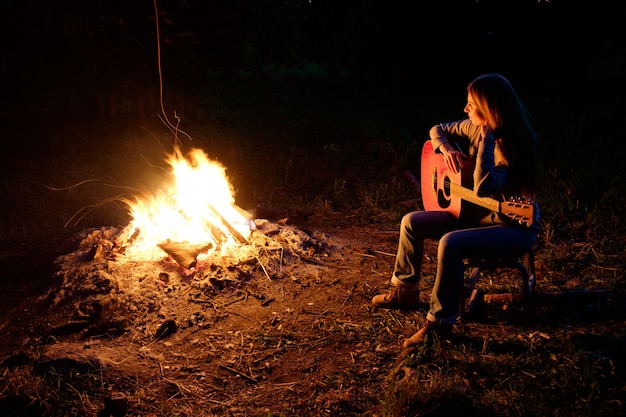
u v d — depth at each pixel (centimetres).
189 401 325
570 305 404
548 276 460
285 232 523
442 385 307
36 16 806
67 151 805
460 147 402
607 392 309
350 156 779
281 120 985
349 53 1439
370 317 405
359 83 1366
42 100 854
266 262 473
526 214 333
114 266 454
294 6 1030
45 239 566
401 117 1072
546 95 1185
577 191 633
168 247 468
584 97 1145
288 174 736
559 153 767
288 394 328
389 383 330
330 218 616
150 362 361
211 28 877
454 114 1083
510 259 369
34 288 454
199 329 396
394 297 410
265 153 800
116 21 833
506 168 346
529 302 378
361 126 926
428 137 929
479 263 375
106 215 618
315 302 429
